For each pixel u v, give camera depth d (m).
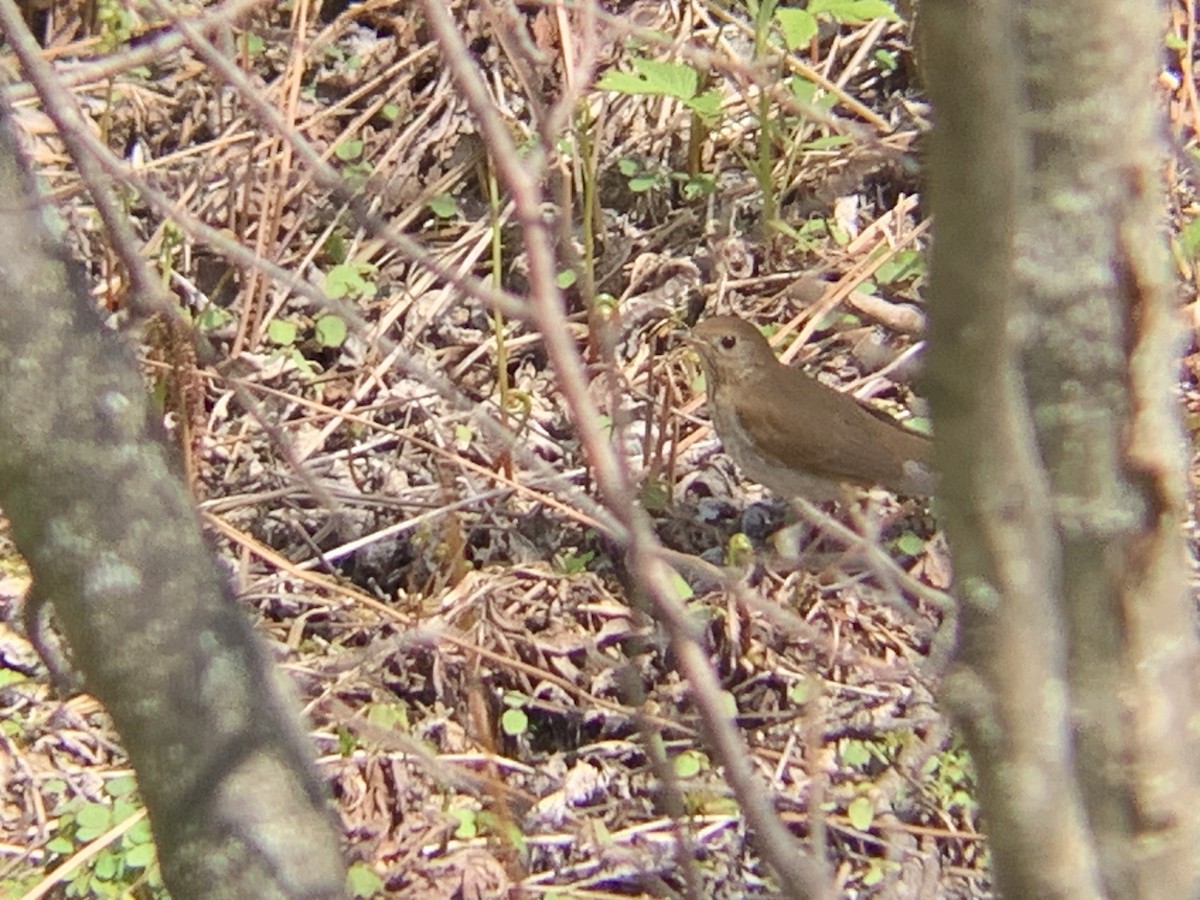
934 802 9.86
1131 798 4.27
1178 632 4.23
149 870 9.25
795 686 10.34
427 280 12.28
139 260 6.21
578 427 4.35
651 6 13.53
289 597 10.68
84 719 10.11
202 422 11.33
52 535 5.12
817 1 11.70
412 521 10.99
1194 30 13.38
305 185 12.48
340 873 5.38
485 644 10.33
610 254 12.62
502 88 12.95
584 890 9.52
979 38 3.32
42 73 5.44
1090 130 3.90
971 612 3.85
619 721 10.13
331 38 13.17
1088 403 4.05
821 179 13.04
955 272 3.52
